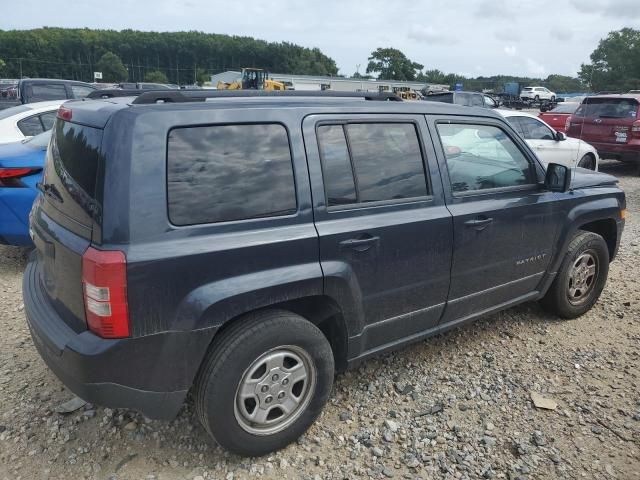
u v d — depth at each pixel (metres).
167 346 2.51
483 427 3.24
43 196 3.17
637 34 84.25
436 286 3.49
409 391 3.57
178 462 2.88
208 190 2.59
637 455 3.03
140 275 2.39
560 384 3.70
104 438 3.05
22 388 3.49
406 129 3.36
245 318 2.76
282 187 2.80
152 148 2.46
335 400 3.46
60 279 2.66
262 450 2.88
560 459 2.98
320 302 3.05
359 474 2.84
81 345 2.44
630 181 11.91
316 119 2.96
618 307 4.98
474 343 4.25
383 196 3.20
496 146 3.86
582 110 12.76
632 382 3.74
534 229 4.02
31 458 2.88
